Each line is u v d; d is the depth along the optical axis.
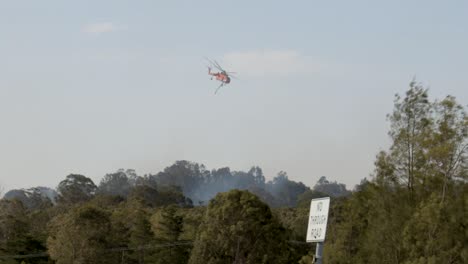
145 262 96.94
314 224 19.41
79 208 88.06
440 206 47.00
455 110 51.44
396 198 52.44
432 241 46.88
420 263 45.88
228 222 82.62
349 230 61.59
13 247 92.56
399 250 50.12
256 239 82.62
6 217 104.31
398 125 53.12
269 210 84.88
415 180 52.22
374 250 52.03
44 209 151.00
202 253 82.69
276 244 83.50
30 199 187.75
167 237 99.81
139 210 109.94
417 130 52.41
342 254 59.75
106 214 93.81
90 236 86.56
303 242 96.50
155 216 108.31
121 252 95.25
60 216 118.38
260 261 82.50
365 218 60.34
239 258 82.44
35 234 104.12
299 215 118.75
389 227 50.81
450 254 46.50
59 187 174.50
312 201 19.77
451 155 50.72
